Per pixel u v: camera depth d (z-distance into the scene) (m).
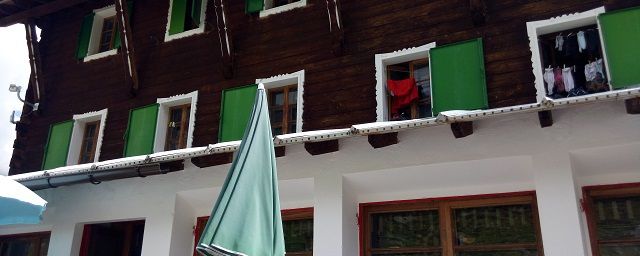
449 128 7.17
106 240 10.15
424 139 7.27
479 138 6.99
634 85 6.76
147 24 11.63
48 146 11.37
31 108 12.29
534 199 7.05
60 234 9.58
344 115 8.75
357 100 8.74
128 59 10.85
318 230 7.41
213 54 10.47
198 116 10.08
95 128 11.52
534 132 6.71
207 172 8.62
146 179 9.14
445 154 7.09
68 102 11.84
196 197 8.77
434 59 8.13
